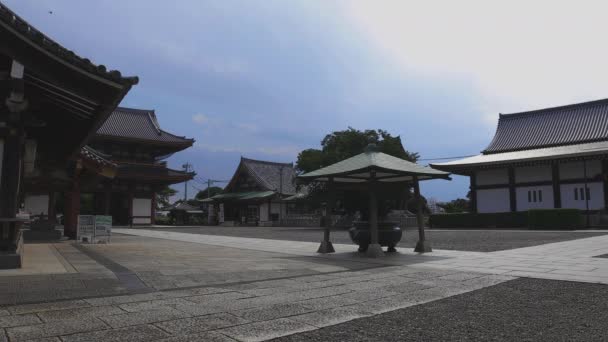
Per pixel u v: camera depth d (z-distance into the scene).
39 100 8.83
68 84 7.41
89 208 52.88
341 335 4.46
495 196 40.78
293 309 5.55
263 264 9.88
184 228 40.00
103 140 44.16
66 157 13.10
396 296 6.47
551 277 8.19
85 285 6.66
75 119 9.77
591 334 4.48
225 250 13.88
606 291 6.82
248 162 62.69
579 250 13.16
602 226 31.95
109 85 7.37
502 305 5.88
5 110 8.07
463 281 7.83
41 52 7.25
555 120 43.91
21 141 8.20
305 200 46.22
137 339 4.14
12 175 8.03
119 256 11.30
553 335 4.46
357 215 44.84
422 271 9.05
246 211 58.97
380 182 13.07
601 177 34.91
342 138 38.91
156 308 5.40
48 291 6.13
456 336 4.44
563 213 29.20
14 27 7.04
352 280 7.89
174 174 45.41
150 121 50.38
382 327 4.77
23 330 4.30
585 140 39.59
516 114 47.31
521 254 12.23
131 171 43.06
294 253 12.98
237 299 6.07
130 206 43.81
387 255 12.28
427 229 34.62
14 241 8.35
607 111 41.16
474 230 30.95
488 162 38.34
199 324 4.73
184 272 8.30
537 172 38.53
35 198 31.39
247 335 4.38
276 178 62.53
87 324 4.59
